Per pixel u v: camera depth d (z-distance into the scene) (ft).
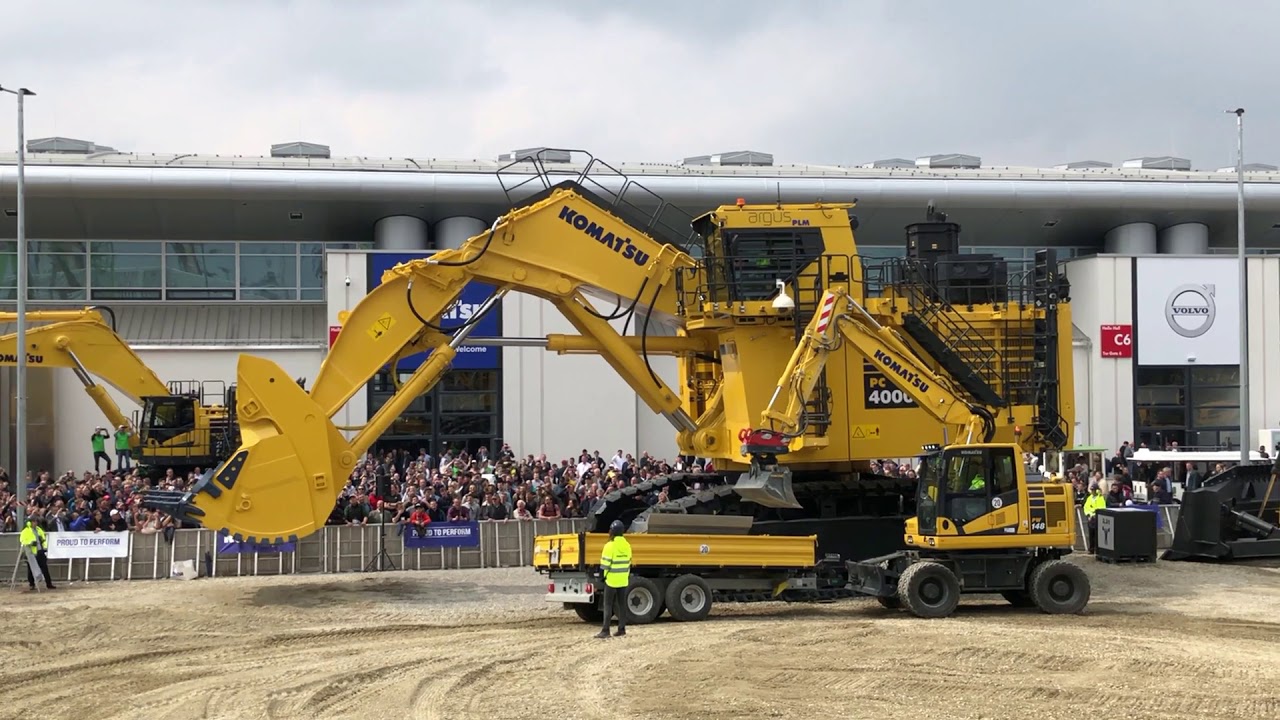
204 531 89.45
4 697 50.06
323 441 70.69
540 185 146.61
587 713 45.44
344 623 68.44
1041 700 46.93
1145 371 154.30
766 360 73.00
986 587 69.31
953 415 71.56
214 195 143.74
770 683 49.88
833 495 76.02
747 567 68.03
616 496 80.48
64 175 140.67
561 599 66.54
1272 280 156.15
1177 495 126.41
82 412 141.28
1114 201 156.35
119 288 154.20
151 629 66.39
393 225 149.59
